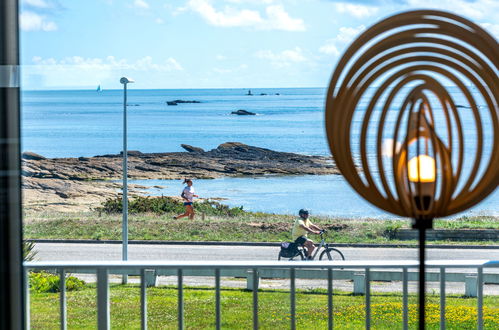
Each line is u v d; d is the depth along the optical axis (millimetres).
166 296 11609
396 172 2057
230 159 55844
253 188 42469
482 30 2098
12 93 2168
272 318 9719
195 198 37906
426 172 2080
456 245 20234
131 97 105875
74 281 12148
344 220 26766
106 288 2836
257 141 65875
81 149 63938
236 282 13141
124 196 15234
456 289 12281
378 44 2090
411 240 23188
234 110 95688
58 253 19328
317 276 11555
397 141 2062
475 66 2094
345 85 2094
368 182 2094
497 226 22953
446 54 2109
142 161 54500
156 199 30750
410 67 2100
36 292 11523
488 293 11469
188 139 68125
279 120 82562
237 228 24656
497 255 18359
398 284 13062
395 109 62344
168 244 21406
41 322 9117
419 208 2113
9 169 2178
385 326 9023
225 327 9211
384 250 20234
